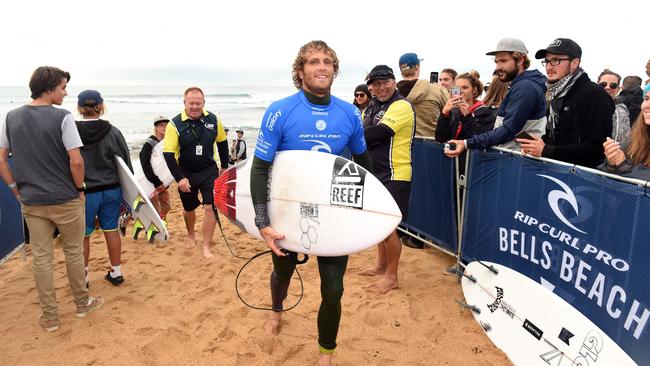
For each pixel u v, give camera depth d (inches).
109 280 149.2
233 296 137.4
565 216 97.8
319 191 86.2
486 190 127.6
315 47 81.3
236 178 104.7
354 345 108.4
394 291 136.4
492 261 127.3
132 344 110.8
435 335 111.7
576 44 114.8
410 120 125.7
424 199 168.2
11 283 150.2
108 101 2625.5
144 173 187.6
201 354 105.9
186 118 165.3
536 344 96.7
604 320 88.2
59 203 111.3
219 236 203.5
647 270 77.5
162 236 154.9
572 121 114.7
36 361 103.7
